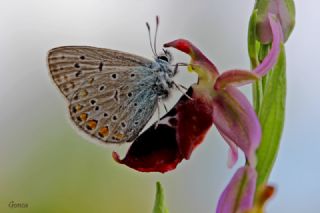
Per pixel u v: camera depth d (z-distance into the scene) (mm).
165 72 245
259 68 233
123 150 341
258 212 217
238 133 233
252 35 237
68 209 341
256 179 233
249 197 228
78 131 244
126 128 245
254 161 230
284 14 236
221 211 228
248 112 233
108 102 244
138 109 245
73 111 243
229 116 235
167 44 239
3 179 339
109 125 245
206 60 239
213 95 236
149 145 240
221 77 234
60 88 242
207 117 236
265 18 235
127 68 244
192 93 239
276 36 233
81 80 243
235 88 234
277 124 233
